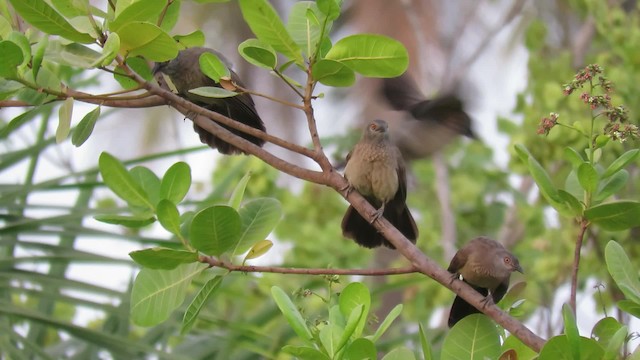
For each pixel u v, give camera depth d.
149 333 11.13
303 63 7.48
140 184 7.61
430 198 20.30
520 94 15.31
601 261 13.98
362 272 7.39
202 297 7.34
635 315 7.09
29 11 7.25
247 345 11.27
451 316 8.45
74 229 10.95
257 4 7.24
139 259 7.11
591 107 7.58
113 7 7.75
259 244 7.54
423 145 10.77
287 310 7.07
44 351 10.45
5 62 7.23
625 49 14.83
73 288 10.64
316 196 18.77
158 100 8.01
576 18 20.98
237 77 10.12
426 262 7.61
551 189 7.47
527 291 14.68
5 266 10.61
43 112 11.89
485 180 19.80
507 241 18.89
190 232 7.06
